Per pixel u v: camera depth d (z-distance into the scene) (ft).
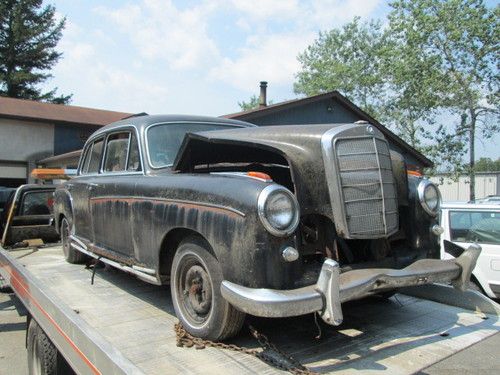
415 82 89.10
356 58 137.80
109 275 15.97
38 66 129.08
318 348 9.95
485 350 10.11
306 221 10.77
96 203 15.12
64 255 19.30
